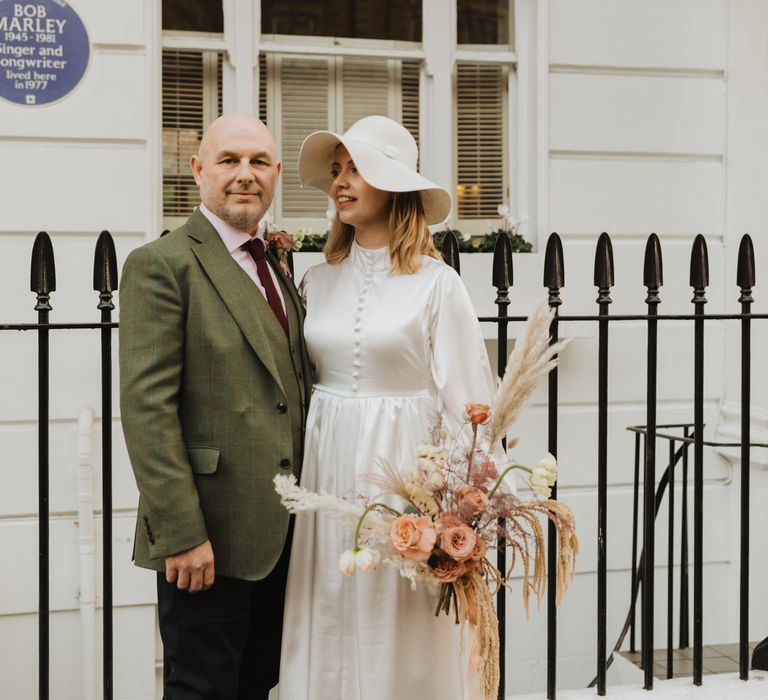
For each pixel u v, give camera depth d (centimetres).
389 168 220
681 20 389
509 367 197
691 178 392
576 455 380
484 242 379
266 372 214
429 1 387
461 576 200
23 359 338
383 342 217
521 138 392
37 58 338
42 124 339
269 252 237
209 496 210
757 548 372
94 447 344
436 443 204
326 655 219
